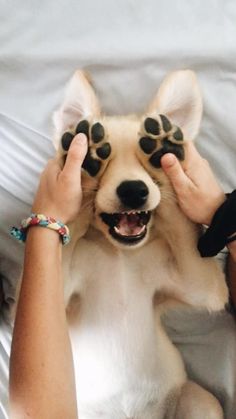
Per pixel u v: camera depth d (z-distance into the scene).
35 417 0.52
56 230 0.56
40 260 0.55
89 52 0.64
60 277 0.55
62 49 0.65
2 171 0.68
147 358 0.64
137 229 0.57
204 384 0.69
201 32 0.64
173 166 0.54
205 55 0.64
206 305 0.63
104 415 0.66
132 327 0.64
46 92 0.65
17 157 0.67
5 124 0.67
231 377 0.69
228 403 0.69
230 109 0.65
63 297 0.56
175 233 0.60
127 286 0.63
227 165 0.66
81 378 0.64
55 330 0.53
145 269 0.63
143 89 0.65
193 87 0.60
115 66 0.64
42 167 0.66
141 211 0.56
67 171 0.53
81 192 0.56
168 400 0.66
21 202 0.67
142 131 0.54
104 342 0.64
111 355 0.64
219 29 0.64
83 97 0.61
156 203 0.55
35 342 0.53
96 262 0.62
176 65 0.64
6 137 0.67
